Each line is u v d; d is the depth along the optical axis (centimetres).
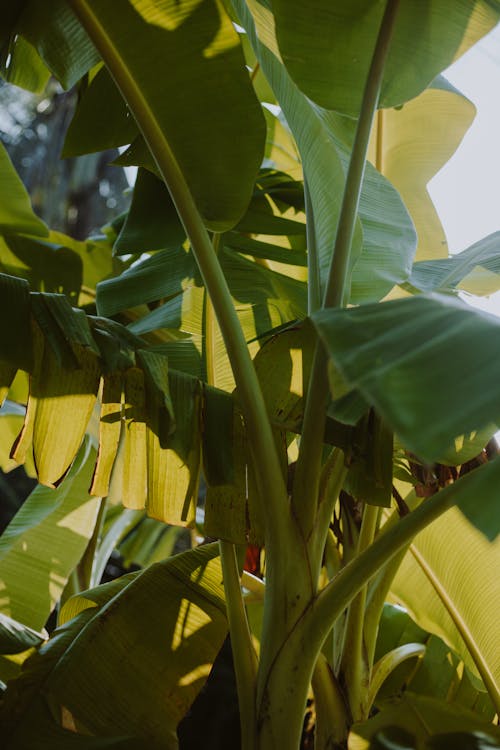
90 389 110
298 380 122
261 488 107
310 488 107
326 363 106
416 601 149
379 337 65
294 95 124
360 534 132
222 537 111
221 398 116
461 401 55
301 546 106
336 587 102
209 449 110
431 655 160
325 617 102
